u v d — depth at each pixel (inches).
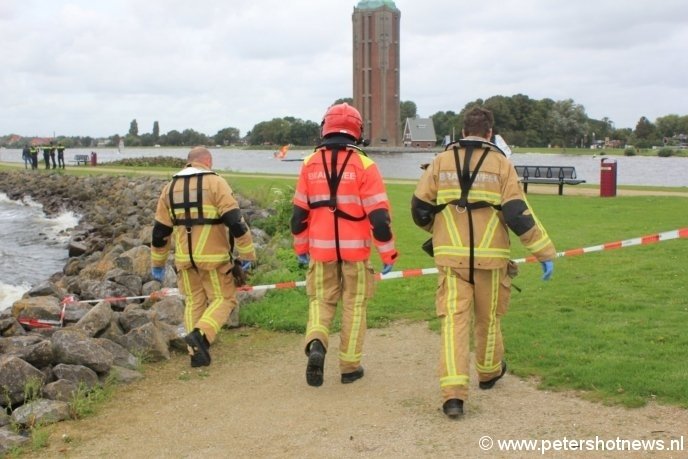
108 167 1910.7
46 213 1142.3
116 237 709.9
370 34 4306.1
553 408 194.2
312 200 222.5
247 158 3769.7
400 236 535.5
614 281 352.8
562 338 258.2
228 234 259.4
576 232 525.7
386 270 220.5
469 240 193.3
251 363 258.8
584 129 5103.3
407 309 323.9
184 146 6407.5
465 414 193.2
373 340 279.4
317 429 190.1
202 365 253.0
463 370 189.5
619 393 200.5
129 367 247.8
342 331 225.3
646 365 220.8
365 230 221.8
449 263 195.0
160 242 264.8
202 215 253.1
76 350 233.5
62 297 392.8
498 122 5265.8
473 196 193.8
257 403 214.5
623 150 5073.8
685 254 420.8
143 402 220.5
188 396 224.5
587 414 188.4
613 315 289.0
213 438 189.0
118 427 200.2
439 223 198.4
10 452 183.5
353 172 217.6
